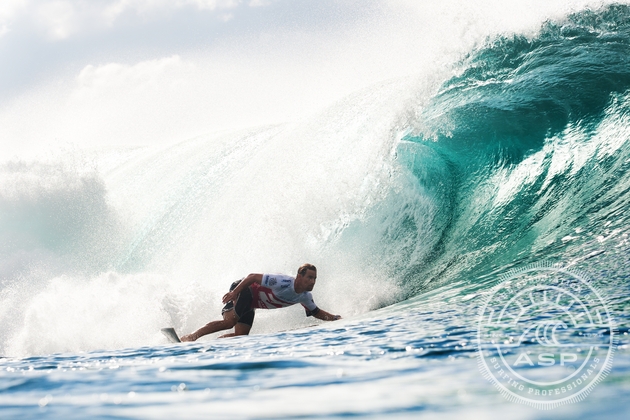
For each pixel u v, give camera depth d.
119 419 5.94
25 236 46.62
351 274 27.44
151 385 7.89
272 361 9.70
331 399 6.49
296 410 6.05
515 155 29.64
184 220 42.44
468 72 35.56
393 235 28.84
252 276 22.55
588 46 34.03
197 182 45.41
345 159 33.59
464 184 29.69
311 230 30.53
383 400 6.31
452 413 5.62
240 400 6.64
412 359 9.05
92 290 26.59
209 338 24.00
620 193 24.08
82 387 7.97
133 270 43.41
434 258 26.42
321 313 22.97
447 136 31.94
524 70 34.31
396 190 30.34
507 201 27.72
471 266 23.88
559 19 35.50
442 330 12.36
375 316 18.39
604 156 26.94
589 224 22.97
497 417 5.38
